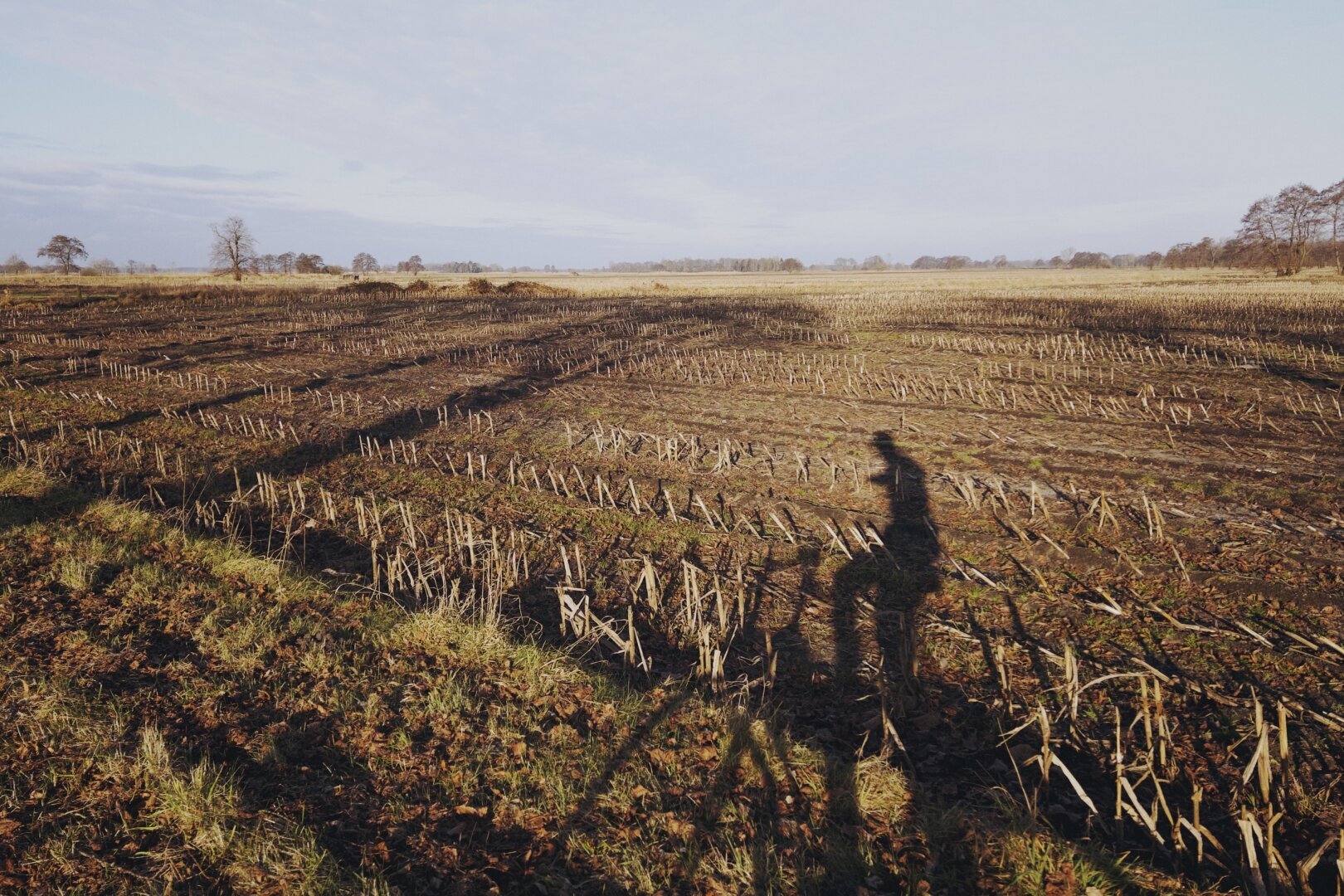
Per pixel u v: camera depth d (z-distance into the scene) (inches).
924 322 1248.2
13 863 148.2
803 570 307.4
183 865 149.6
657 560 322.7
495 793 174.2
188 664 222.1
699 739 194.5
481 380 773.9
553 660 231.3
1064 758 188.5
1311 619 245.6
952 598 276.7
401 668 227.5
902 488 401.7
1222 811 168.1
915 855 154.9
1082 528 333.4
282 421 585.3
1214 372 730.8
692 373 792.3
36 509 360.5
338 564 321.7
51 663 220.1
